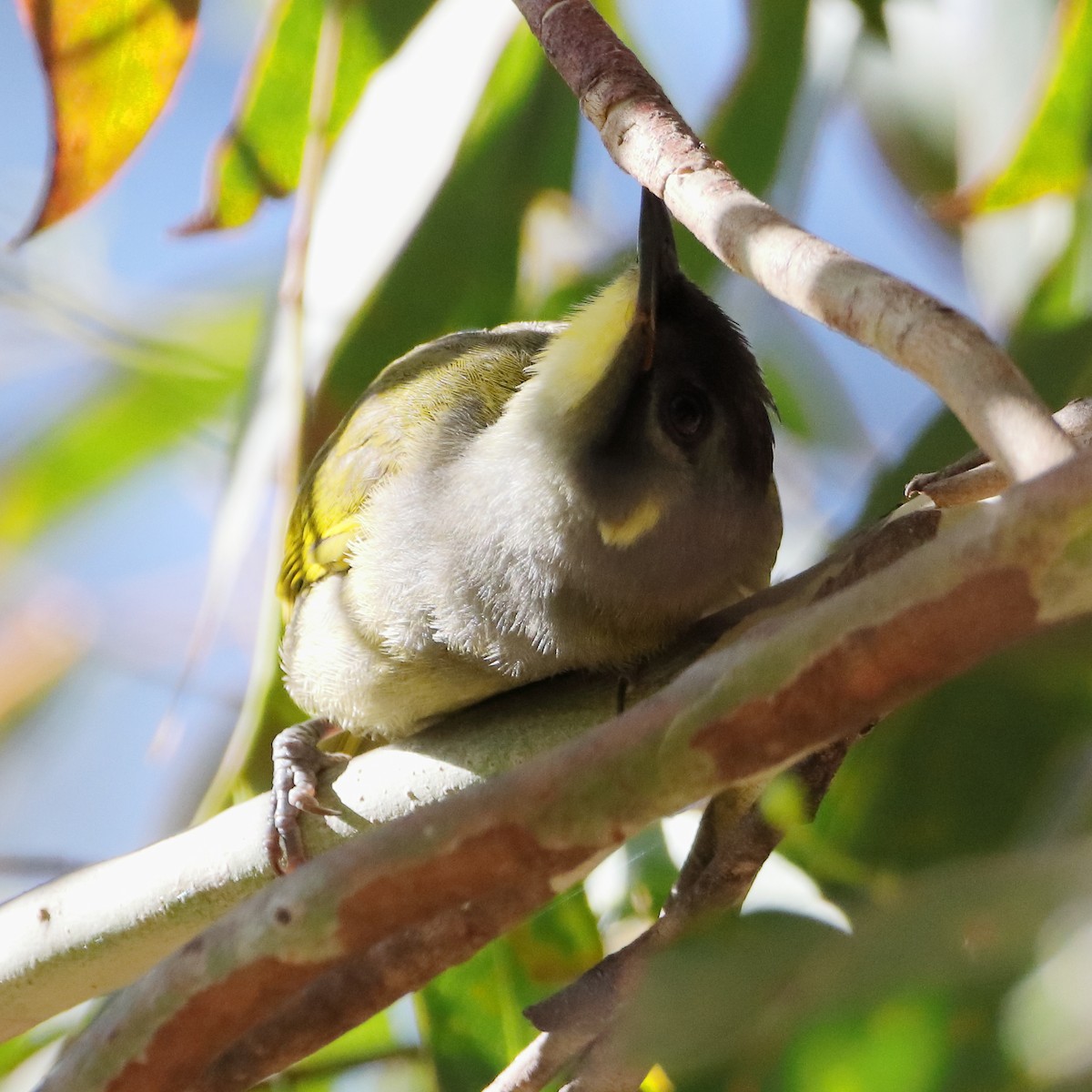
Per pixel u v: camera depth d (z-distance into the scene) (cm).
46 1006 258
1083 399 256
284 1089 265
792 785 254
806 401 273
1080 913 233
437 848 252
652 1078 259
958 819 260
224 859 258
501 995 262
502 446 262
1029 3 270
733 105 266
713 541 261
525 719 260
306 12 264
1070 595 250
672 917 255
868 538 257
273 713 265
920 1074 250
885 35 266
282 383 264
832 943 250
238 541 263
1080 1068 227
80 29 261
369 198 266
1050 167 263
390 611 262
